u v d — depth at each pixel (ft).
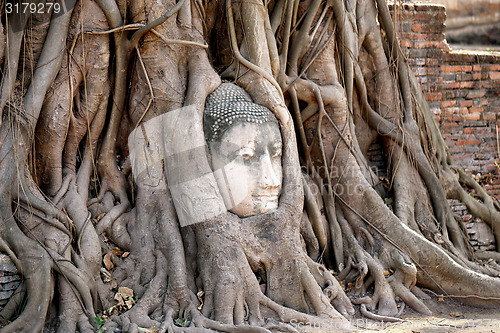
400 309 19.36
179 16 19.11
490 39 50.72
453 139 28.37
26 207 16.40
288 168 18.95
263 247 18.04
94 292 16.76
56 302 16.34
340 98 21.79
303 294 18.13
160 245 17.93
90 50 18.25
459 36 51.21
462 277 20.42
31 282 15.67
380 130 24.07
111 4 18.16
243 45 19.99
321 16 21.89
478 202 25.39
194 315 16.69
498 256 24.59
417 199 23.66
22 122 16.78
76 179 18.38
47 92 17.63
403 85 24.66
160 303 17.16
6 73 16.90
